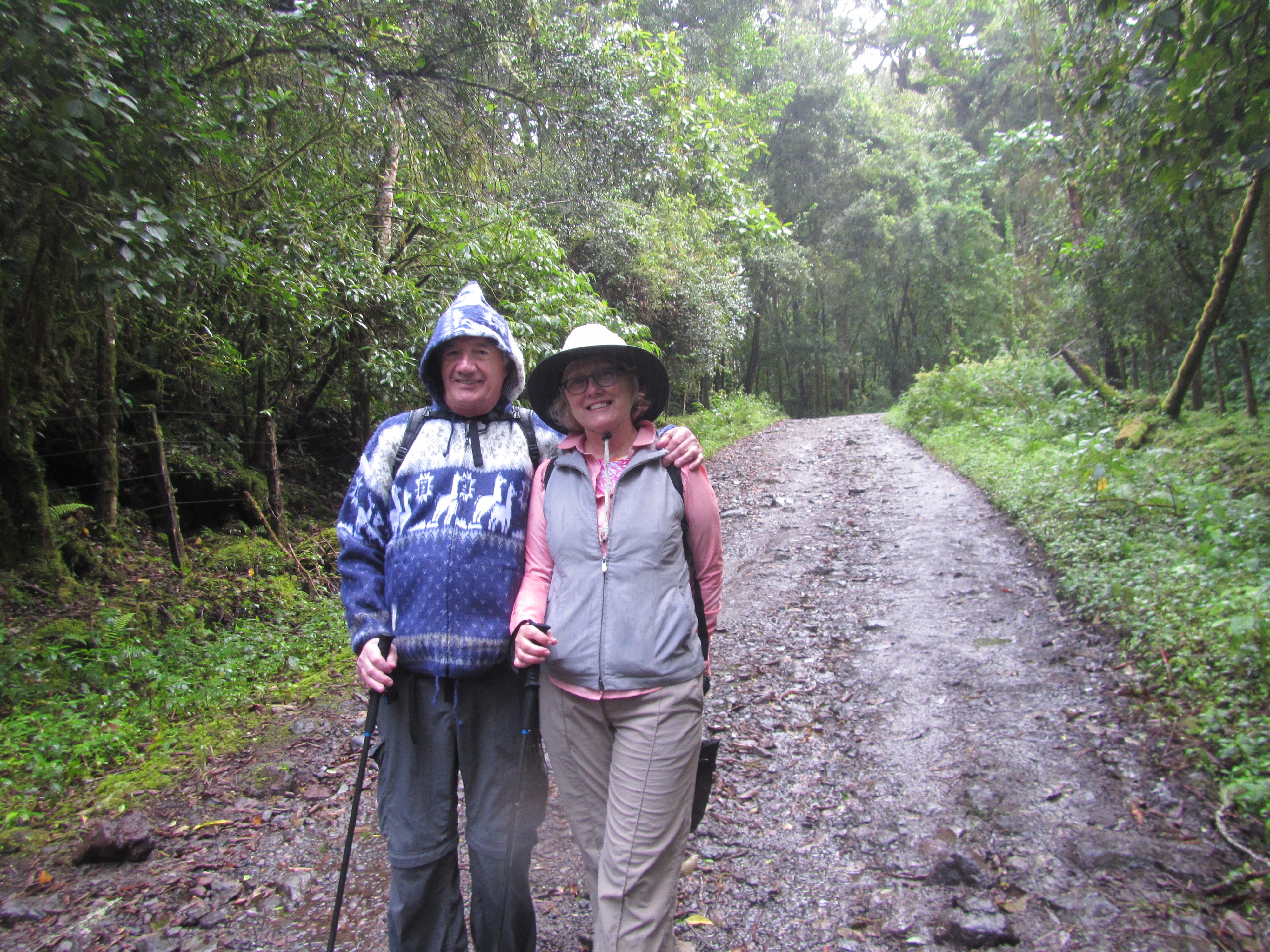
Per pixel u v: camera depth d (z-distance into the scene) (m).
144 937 2.62
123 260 4.38
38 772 3.73
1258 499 6.37
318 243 7.34
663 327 16.56
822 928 2.58
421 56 7.53
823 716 4.11
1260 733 3.33
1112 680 4.16
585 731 2.09
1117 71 4.91
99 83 3.94
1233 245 10.36
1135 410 12.47
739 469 12.62
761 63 23.09
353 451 10.68
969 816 3.15
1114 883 2.71
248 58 6.33
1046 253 16.25
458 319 2.17
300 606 6.59
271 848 3.16
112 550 6.64
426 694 2.07
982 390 14.75
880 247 31.17
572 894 2.79
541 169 9.59
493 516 2.12
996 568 6.32
